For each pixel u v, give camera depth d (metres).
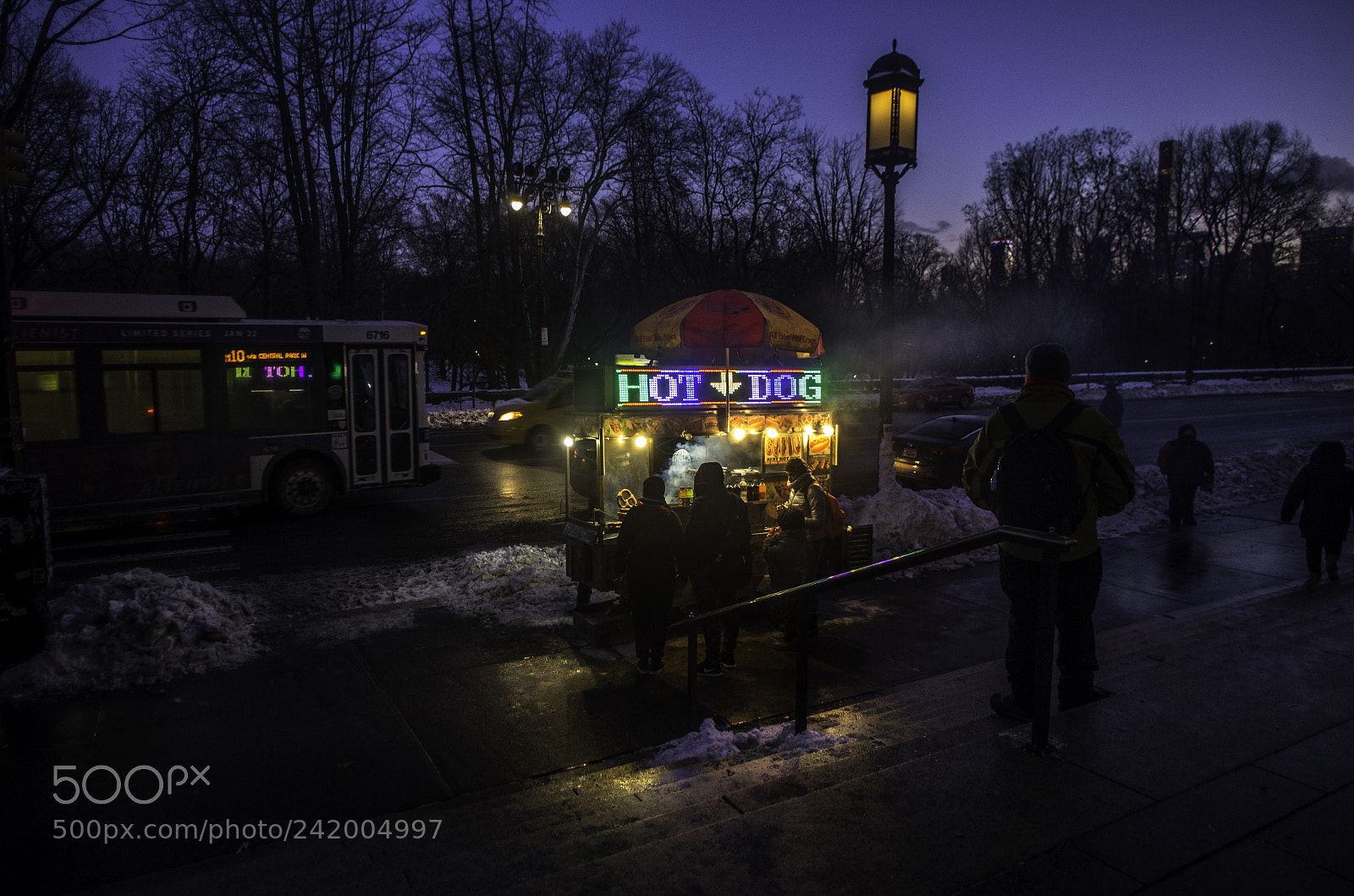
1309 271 60.06
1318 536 7.19
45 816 3.87
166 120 24.00
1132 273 57.34
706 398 6.82
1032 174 51.34
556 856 2.55
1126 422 25.77
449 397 29.36
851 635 6.60
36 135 21.84
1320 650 4.17
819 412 7.29
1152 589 7.87
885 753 3.26
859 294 43.78
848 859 2.27
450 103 28.56
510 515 11.91
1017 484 3.68
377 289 33.72
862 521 9.29
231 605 6.75
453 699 5.34
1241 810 2.47
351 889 2.42
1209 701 3.39
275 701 5.27
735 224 37.28
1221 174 54.56
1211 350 60.91
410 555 9.52
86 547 9.94
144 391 10.62
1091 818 2.44
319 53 24.59
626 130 30.55
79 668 5.53
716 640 5.77
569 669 5.88
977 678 5.57
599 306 42.19
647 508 5.65
